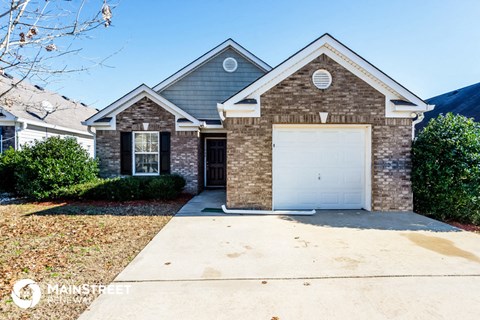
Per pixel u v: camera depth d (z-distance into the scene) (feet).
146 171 38.86
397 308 10.12
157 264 14.07
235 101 26.25
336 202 27.66
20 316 9.46
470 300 10.71
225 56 45.34
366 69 26.25
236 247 16.70
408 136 26.84
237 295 11.03
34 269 13.33
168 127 38.37
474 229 22.33
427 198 25.72
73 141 35.04
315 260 14.66
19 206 29.09
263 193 26.71
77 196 31.63
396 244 17.31
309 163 27.48
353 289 11.53
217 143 45.73
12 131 42.11
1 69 11.30
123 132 38.32
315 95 26.63
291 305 10.31
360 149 27.61
